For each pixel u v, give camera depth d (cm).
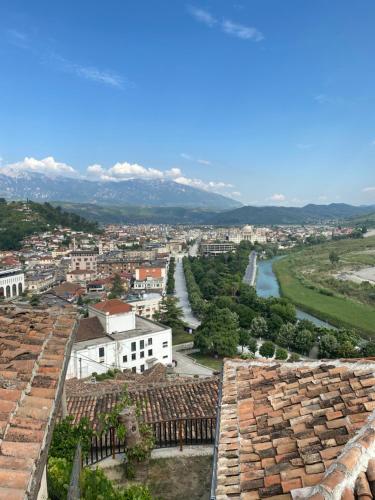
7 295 15100
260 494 780
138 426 1891
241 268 19250
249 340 8681
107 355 6362
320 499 659
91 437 1850
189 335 9869
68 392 2781
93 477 1262
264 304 11194
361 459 720
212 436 2047
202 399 2431
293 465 834
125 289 14238
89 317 7050
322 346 8162
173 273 19850
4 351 1285
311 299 13700
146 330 7131
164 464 1873
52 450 1502
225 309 9269
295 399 1110
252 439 991
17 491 672
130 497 1274
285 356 8031
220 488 843
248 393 1262
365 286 15112
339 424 920
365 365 1165
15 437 826
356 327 10444
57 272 18962
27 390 1039
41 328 1614
